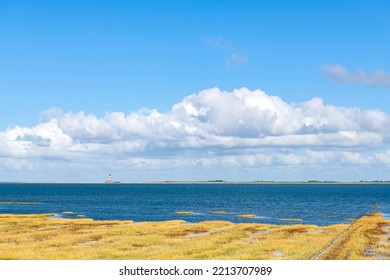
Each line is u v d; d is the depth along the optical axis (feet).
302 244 183.62
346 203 611.88
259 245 183.73
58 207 520.42
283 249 170.50
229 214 424.87
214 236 220.02
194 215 414.00
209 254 159.74
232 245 185.37
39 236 221.66
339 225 279.08
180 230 250.98
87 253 163.53
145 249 176.04
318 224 333.62
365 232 234.17
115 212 448.24
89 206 540.93
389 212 442.91
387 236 217.77
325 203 613.11
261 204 587.68
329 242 186.60
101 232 238.48
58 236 221.66
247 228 261.03
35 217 359.46
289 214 424.87
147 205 568.00
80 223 299.38
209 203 615.16
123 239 207.21
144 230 250.16
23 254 160.45
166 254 160.86
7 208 497.05
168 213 435.94
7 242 200.34
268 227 271.08
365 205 567.59
